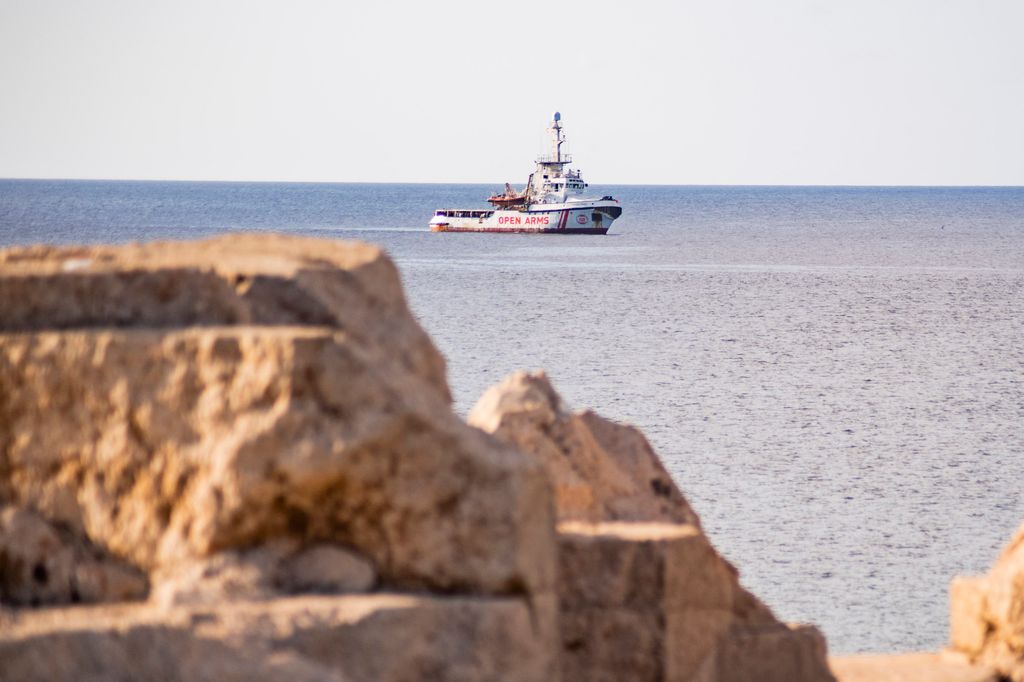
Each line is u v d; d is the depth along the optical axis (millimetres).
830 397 160875
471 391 158750
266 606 21828
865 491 109812
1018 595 36125
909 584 83375
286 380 22625
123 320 24312
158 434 23188
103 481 23562
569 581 29172
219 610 21500
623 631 29094
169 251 26516
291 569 22922
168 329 23922
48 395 23750
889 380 175375
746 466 120312
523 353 195250
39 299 24500
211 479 22734
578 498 32406
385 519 23109
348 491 22938
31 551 23578
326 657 21547
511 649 22594
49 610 22484
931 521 99625
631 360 190250
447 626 22344
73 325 24406
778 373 180875
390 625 21875
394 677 21812
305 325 24219
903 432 138750
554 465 32500
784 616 77125
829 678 33625
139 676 20703
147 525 23312
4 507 23891
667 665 29109
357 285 25531
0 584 23703
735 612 33312
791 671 32750
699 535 30641
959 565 87750
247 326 23969
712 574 31016
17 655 20469
